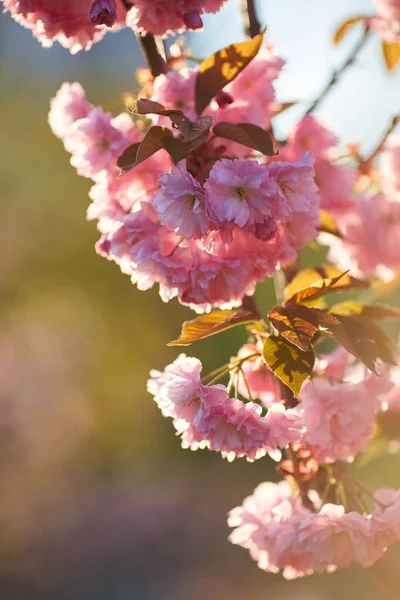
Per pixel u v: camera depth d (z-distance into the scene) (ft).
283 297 5.00
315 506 5.00
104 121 4.91
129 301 19.75
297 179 4.64
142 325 19.83
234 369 4.83
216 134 4.74
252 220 4.63
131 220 4.80
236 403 4.75
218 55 4.83
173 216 4.61
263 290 18.39
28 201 19.44
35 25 5.00
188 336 4.82
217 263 4.72
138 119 5.00
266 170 4.61
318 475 4.98
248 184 4.60
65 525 15.61
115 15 4.83
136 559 15.78
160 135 4.68
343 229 5.48
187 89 4.87
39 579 14.25
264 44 5.03
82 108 5.08
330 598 13.00
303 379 4.66
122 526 16.52
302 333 4.66
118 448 19.07
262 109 5.05
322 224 5.20
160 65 5.00
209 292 4.76
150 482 19.56
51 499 15.40
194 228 4.62
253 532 5.05
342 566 4.88
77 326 18.31
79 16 4.95
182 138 4.72
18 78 20.95
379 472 8.09
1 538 14.33
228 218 4.58
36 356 15.43
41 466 14.80
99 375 18.21
